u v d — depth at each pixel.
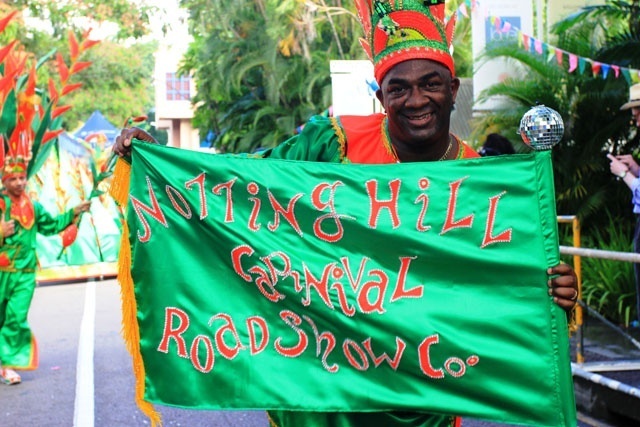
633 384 5.86
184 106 47.50
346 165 3.31
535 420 3.15
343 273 3.26
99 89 41.44
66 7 25.98
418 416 3.32
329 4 20.94
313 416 3.34
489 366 3.16
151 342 3.34
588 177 10.30
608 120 10.21
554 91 10.41
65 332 10.08
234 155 3.36
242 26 22.53
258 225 3.31
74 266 16.06
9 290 7.56
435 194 3.26
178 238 3.36
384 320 3.21
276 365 3.27
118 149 3.43
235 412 6.38
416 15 3.29
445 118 3.36
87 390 7.02
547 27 10.46
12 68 8.17
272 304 3.29
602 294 9.23
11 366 7.51
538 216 3.21
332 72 9.44
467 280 3.23
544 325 3.17
